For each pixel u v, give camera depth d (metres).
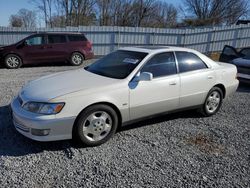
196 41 18.42
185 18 47.97
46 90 3.71
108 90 3.81
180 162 3.49
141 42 17.23
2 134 4.06
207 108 5.25
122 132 4.36
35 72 10.45
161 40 17.61
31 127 3.44
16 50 11.50
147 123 4.82
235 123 5.05
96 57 16.47
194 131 4.56
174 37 17.78
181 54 4.80
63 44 12.39
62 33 12.48
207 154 3.75
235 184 3.05
